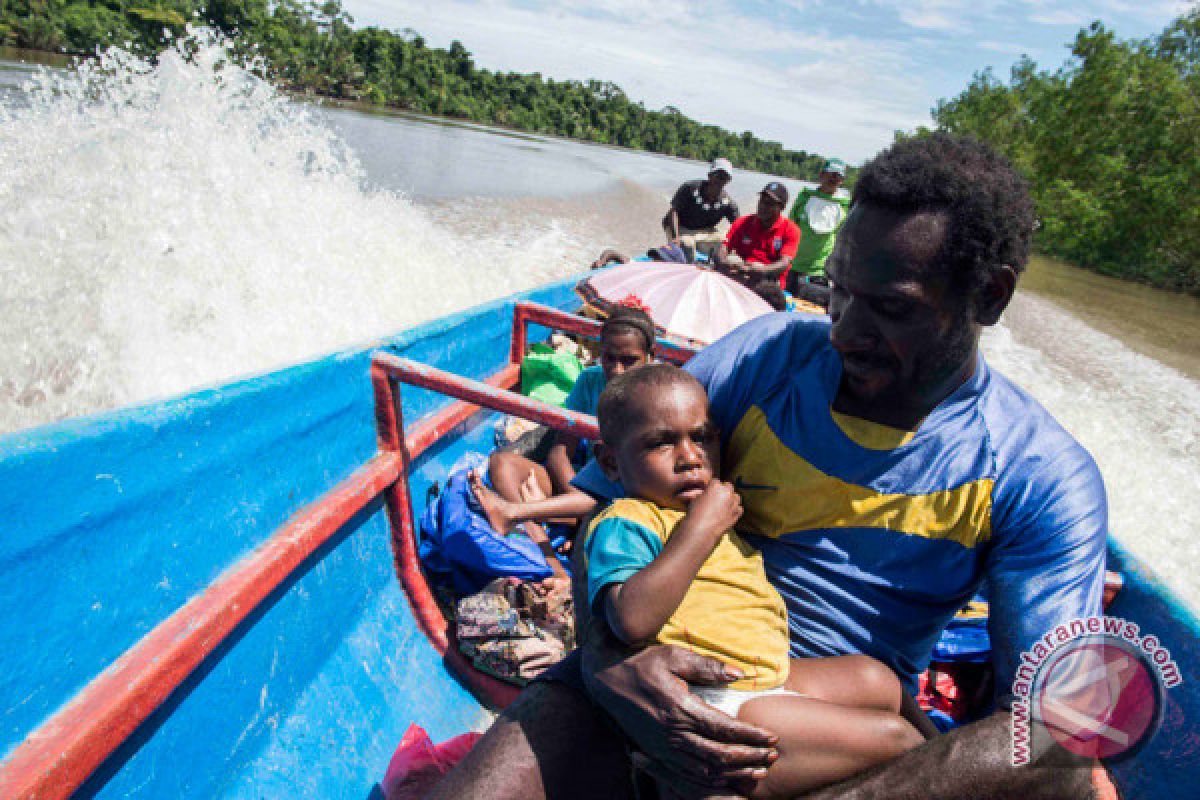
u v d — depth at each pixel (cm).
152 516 176
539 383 400
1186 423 942
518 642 262
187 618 181
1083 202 3466
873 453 151
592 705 155
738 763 133
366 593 264
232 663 199
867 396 148
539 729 150
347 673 243
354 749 228
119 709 155
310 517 229
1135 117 3728
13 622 143
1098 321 1670
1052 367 1055
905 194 129
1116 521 621
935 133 141
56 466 149
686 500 156
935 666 249
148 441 173
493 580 275
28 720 146
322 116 3075
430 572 296
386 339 286
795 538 159
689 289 450
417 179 1784
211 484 195
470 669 268
